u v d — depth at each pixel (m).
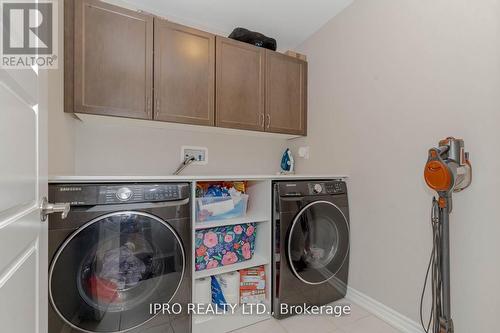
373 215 1.65
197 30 1.79
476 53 1.16
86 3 1.46
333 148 1.99
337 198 1.74
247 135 2.32
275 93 2.11
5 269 0.51
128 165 1.87
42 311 0.76
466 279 1.19
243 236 1.63
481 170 1.14
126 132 1.87
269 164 2.48
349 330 1.45
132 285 1.17
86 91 1.46
